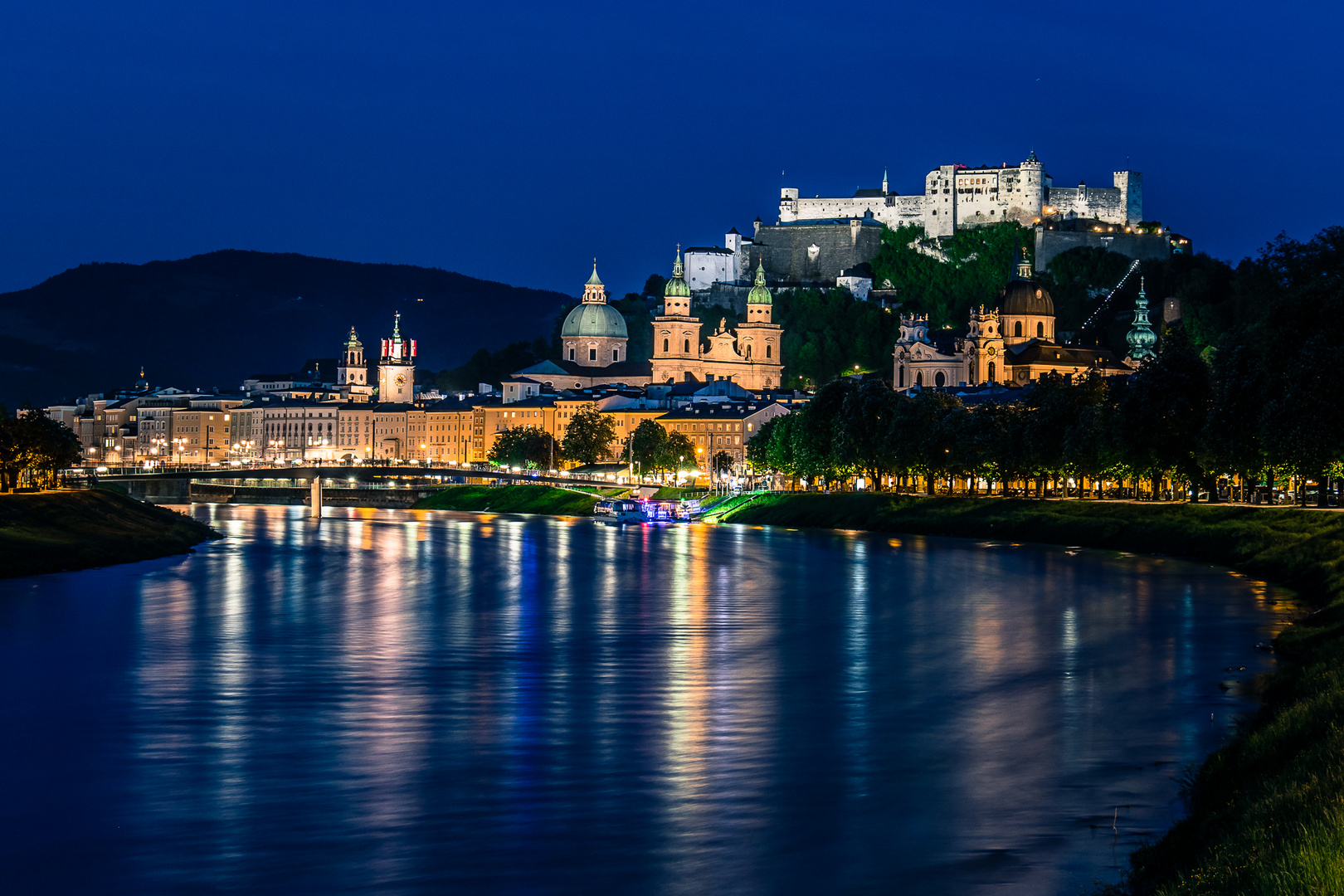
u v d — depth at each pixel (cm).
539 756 7956
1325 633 10719
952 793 7044
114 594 16400
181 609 15000
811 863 6034
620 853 6212
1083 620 13312
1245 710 8731
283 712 9250
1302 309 17688
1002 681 10188
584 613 14688
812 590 16775
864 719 8869
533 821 6694
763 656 11581
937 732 8456
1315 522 17212
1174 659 10794
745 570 19612
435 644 12406
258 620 14112
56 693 9994
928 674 10588
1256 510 19038
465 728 8700
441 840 6438
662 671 10850
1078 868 5866
